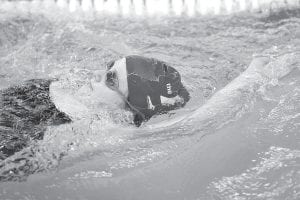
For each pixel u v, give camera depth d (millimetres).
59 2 6027
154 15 5754
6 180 2580
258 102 3268
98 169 2682
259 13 5543
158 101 3115
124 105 3100
